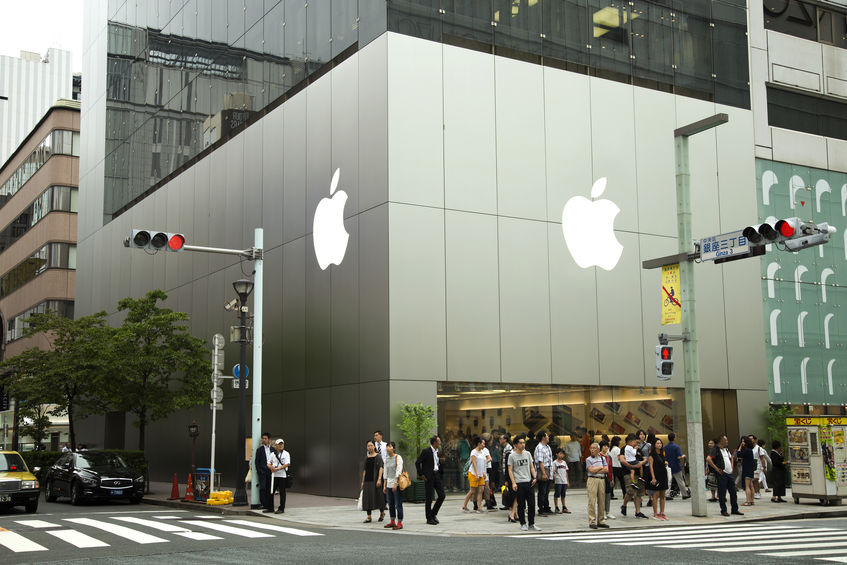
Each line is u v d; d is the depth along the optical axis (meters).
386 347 23.81
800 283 32.12
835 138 34.38
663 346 19.28
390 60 25.02
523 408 25.45
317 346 27.34
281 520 19.19
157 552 13.14
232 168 34.47
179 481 37.53
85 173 52.06
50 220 59.81
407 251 24.39
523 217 26.50
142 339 31.75
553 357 26.22
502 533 16.14
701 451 19.14
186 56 39.59
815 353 31.89
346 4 27.48
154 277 40.84
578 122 28.14
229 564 11.47
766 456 24.48
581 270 27.28
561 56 28.20
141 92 44.47
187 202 38.16
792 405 31.02
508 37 27.28
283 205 30.33
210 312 35.28
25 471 22.38
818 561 11.02
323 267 27.45
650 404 27.78
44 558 12.52
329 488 25.94
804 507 21.05
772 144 32.44
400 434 23.41
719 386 29.30
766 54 33.09
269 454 21.09
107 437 46.34
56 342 33.56
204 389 30.06
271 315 30.48
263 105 32.44
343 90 27.23
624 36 29.72
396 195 24.48
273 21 32.31
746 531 15.95
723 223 30.41
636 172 29.02
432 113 25.45
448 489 23.80
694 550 12.54
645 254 28.70
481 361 24.98
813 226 16.31
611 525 17.53
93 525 17.83
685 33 31.16
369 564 11.23
